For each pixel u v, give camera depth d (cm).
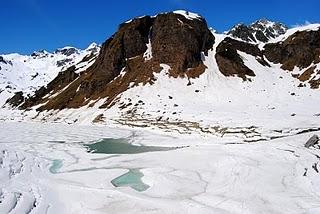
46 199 2886
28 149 5078
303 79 9469
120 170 3762
